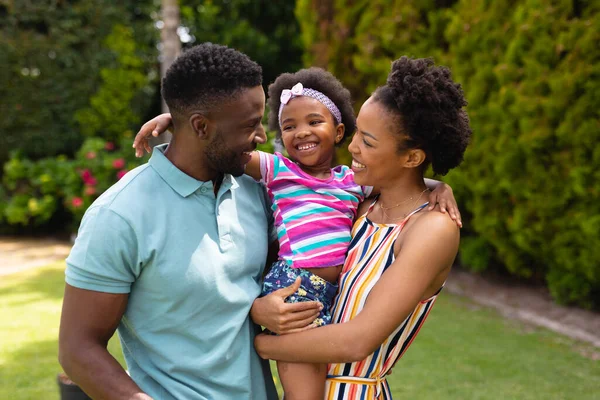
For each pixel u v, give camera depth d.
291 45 10.01
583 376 3.67
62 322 1.51
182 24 10.04
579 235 4.48
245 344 1.67
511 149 4.77
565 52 4.47
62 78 8.77
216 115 1.56
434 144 1.71
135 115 9.32
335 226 1.88
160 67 9.60
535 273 5.50
